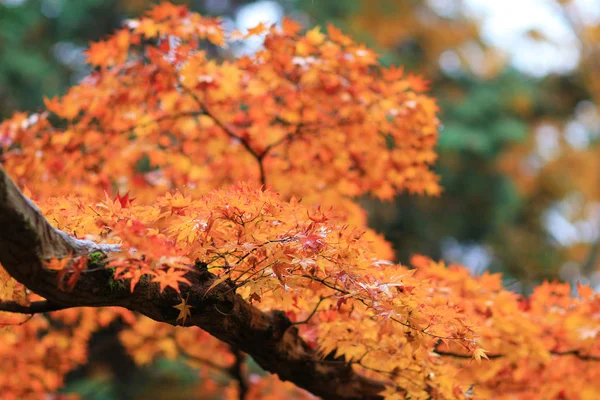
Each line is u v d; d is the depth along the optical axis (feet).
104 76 12.42
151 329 14.76
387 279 7.68
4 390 13.71
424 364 9.04
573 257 42.37
